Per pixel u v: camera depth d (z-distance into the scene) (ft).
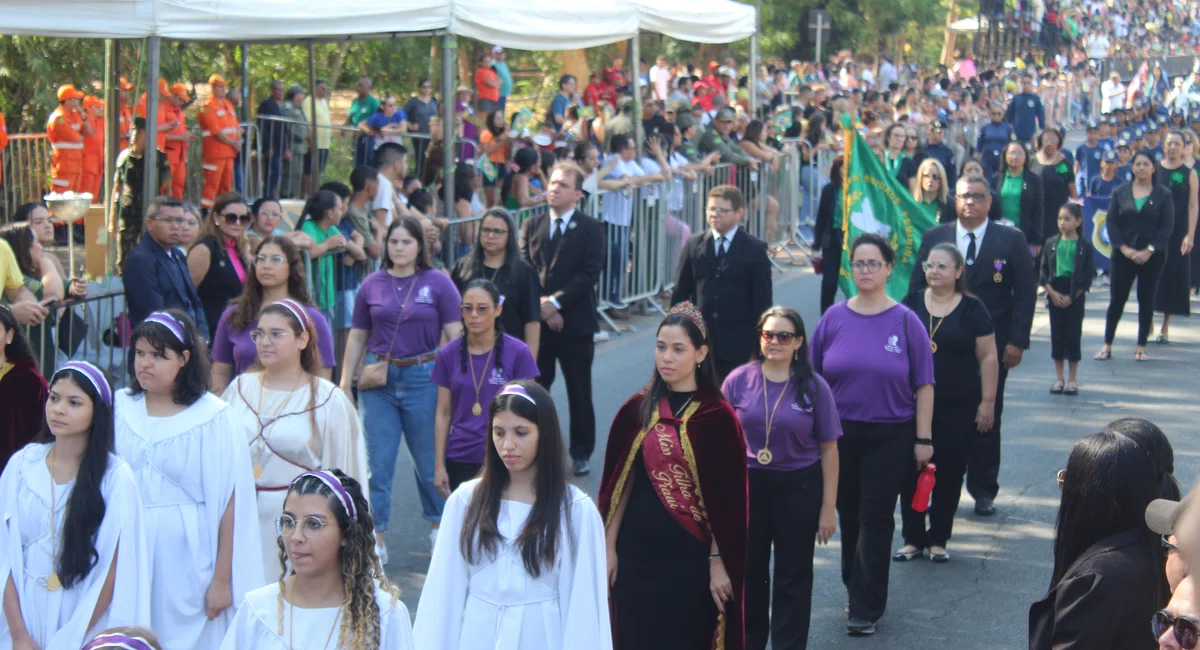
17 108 53.88
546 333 26.61
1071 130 127.54
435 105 59.67
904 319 19.54
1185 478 26.58
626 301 41.27
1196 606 5.12
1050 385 35.27
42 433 14.89
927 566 22.44
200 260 24.14
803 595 17.80
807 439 17.74
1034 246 35.12
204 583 15.35
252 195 44.39
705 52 108.78
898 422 19.38
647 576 15.94
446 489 20.49
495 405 12.82
